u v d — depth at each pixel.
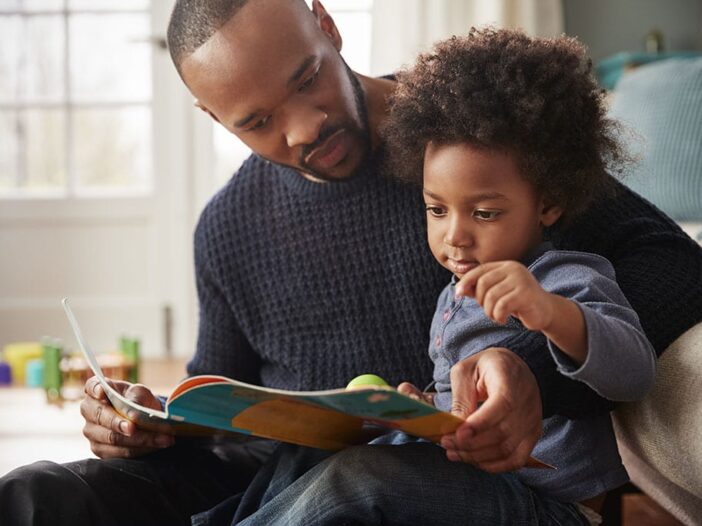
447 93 1.03
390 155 1.17
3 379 3.28
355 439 1.04
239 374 1.37
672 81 2.51
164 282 3.83
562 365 0.90
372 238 1.24
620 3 3.63
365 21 3.60
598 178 1.09
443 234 1.05
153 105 3.77
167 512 1.13
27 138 3.78
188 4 1.12
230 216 1.31
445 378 1.09
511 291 0.85
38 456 2.38
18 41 3.73
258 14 1.10
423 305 1.22
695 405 0.99
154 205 3.81
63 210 3.78
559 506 1.03
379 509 0.96
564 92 1.04
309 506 0.96
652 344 1.04
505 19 3.46
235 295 1.31
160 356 3.82
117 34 3.74
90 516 1.06
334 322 1.26
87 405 1.14
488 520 0.96
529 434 0.90
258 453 1.28
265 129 1.15
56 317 3.79
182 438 1.18
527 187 1.03
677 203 2.37
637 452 1.16
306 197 1.26
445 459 0.97
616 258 1.15
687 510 1.26
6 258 3.79
